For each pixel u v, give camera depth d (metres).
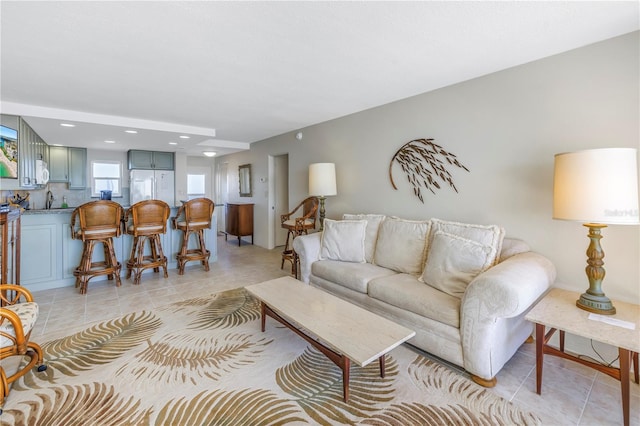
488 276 1.80
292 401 1.70
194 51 2.11
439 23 1.77
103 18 1.68
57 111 3.52
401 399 1.71
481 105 2.63
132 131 4.29
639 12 1.67
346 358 1.68
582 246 2.14
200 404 1.67
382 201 3.55
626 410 1.46
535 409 1.63
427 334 2.10
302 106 3.55
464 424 1.53
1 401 1.59
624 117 1.94
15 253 2.93
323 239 3.37
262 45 2.02
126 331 2.50
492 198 2.59
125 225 3.93
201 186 8.00
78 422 1.53
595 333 1.52
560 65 2.19
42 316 2.78
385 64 2.36
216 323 2.67
